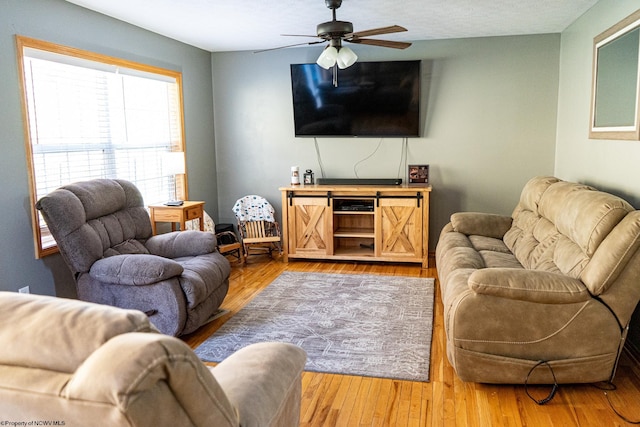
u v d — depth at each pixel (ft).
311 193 18.02
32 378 3.50
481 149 18.38
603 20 12.67
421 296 14.35
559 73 17.40
